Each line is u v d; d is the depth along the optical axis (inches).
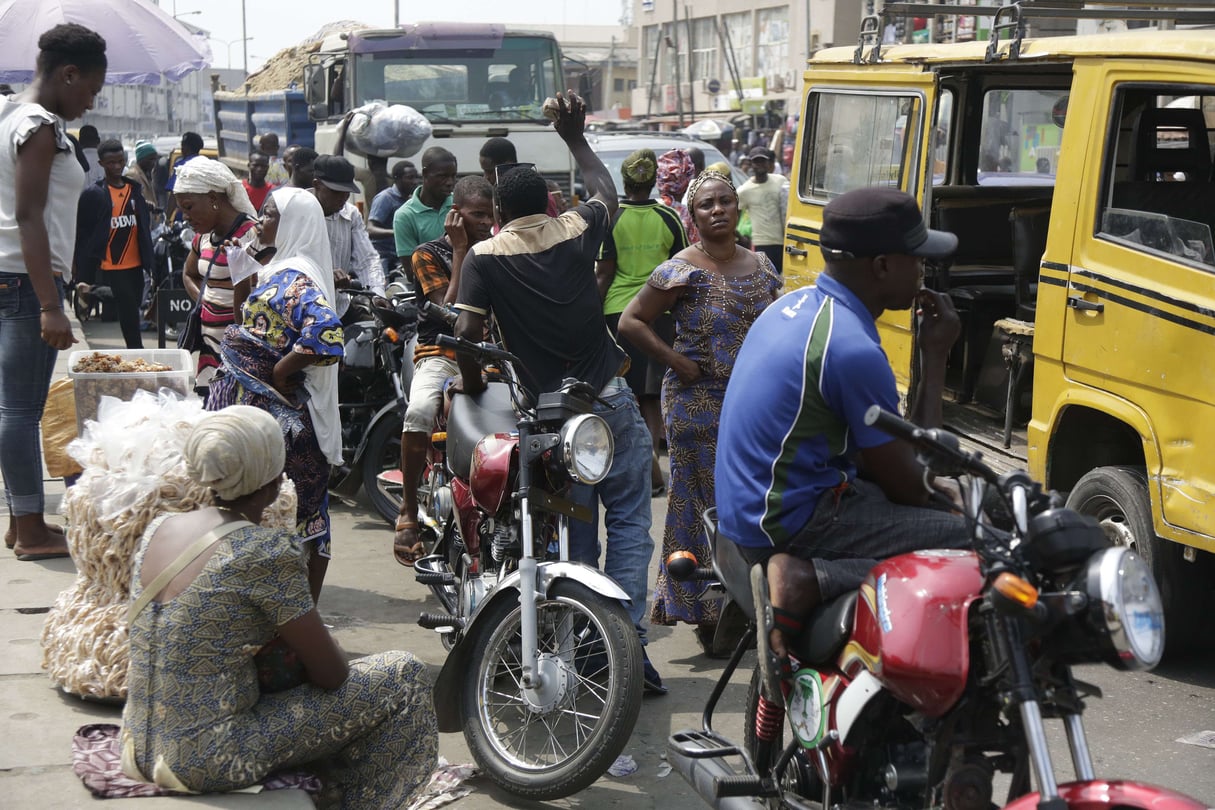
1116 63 212.1
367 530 291.3
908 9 272.8
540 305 191.2
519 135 536.4
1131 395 205.3
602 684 181.5
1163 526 198.4
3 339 217.8
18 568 221.8
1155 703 197.5
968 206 301.9
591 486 193.9
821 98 297.6
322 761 143.7
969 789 113.0
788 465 126.5
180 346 234.7
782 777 133.5
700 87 2135.8
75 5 300.4
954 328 148.0
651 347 209.3
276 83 721.6
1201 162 233.6
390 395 295.0
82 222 447.8
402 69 540.1
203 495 166.2
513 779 161.6
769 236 503.2
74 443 176.1
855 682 119.2
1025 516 108.0
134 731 136.6
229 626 132.9
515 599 169.3
